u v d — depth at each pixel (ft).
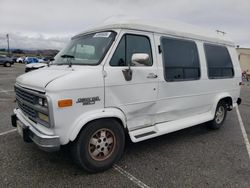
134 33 12.95
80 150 11.12
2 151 14.02
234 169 12.64
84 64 12.09
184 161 13.47
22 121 12.26
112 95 11.86
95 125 11.35
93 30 13.80
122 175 11.74
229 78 20.12
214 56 18.57
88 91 10.96
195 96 16.89
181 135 18.24
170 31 14.96
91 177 11.46
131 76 12.53
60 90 10.12
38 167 12.24
